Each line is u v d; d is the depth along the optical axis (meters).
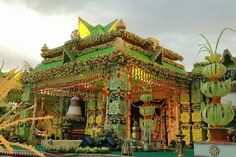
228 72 17.05
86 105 27.12
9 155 13.47
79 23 25.92
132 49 18.27
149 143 14.88
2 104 2.25
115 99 16.27
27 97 24.02
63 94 25.77
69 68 19.28
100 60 17.02
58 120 27.73
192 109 23.11
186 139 22.84
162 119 24.31
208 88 7.87
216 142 7.29
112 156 11.28
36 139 23.52
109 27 24.48
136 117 24.61
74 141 16.78
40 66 23.78
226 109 7.59
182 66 23.59
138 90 23.89
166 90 23.88
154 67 18.50
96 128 25.30
